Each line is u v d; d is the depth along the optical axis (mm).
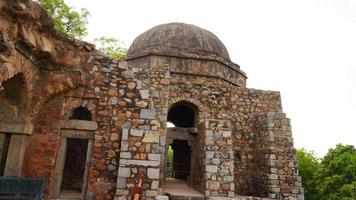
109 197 6547
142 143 6801
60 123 6824
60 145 6793
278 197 9898
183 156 14391
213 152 9125
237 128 11766
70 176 10742
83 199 6555
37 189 5832
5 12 4902
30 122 6574
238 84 13641
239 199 8836
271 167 10242
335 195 18281
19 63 5695
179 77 11766
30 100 6512
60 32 6512
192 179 10719
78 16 14023
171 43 12852
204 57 12375
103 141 6848
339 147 21547
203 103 11617
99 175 6645
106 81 7199
